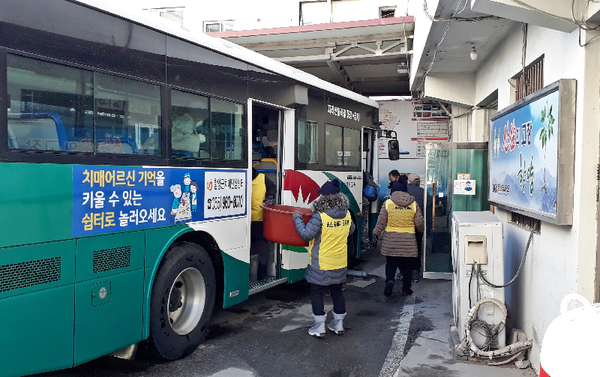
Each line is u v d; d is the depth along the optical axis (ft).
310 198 23.40
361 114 30.14
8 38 9.91
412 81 32.86
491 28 19.16
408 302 22.24
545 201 13.05
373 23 33.30
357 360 15.33
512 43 19.10
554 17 11.91
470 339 14.84
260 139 23.50
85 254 11.55
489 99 25.68
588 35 11.68
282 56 39.52
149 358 15.15
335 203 17.13
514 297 17.04
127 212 12.73
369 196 31.81
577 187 11.78
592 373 6.04
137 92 13.15
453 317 19.30
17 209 10.02
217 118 16.49
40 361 10.55
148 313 13.53
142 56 13.34
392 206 22.67
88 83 11.69
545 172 13.08
